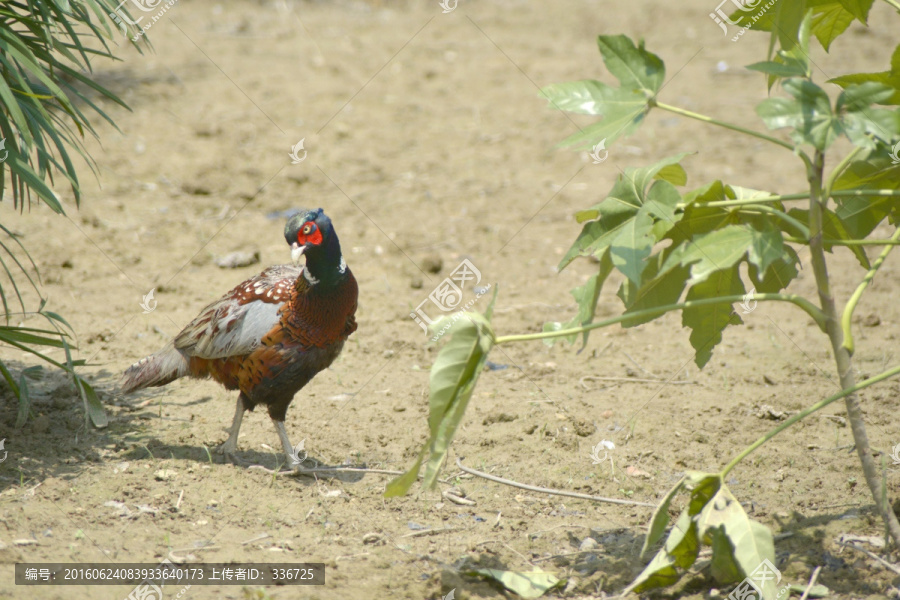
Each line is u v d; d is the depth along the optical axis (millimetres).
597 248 6562
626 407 10188
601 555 7297
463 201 17234
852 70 22922
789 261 6383
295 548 7281
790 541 7254
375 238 15656
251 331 8305
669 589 6695
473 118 21469
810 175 6082
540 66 24953
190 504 7910
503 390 10742
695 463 8867
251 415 10031
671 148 19656
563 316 12836
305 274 8180
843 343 6367
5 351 11125
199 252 14734
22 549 6945
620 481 8562
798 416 6043
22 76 8328
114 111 20266
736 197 6809
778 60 5988
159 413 9922
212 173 17797
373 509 8078
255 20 28828
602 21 29734
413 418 9984
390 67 24859
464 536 7625
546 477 8648
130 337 11805
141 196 16781
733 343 11984
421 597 6578
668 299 7070
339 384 10875
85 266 14031
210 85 22531
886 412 9719
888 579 6598
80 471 8375
